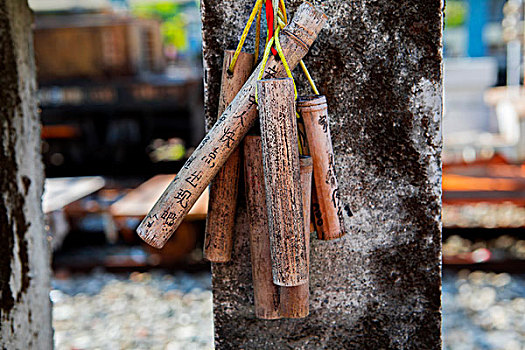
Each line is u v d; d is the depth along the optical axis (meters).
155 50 9.08
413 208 1.44
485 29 11.41
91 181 6.43
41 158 2.22
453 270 4.95
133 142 8.00
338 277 1.47
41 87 7.93
